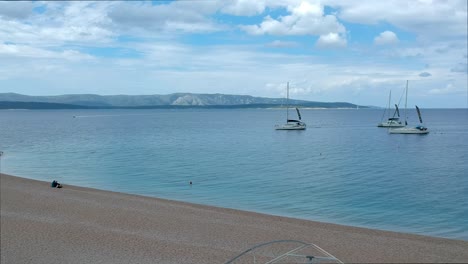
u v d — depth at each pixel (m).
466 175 36.12
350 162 44.81
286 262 13.67
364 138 78.62
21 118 190.00
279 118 188.62
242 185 31.19
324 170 38.97
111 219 19.20
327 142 70.06
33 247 15.47
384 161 45.69
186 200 25.91
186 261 14.15
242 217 19.98
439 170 39.12
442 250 15.08
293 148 59.72
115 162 43.72
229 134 87.50
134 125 124.94
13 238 16.44
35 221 18.78
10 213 20.16
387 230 19.27
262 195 27.59
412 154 52.59
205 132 93.38
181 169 39.12
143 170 38.44
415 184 31.75
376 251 14.72
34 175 35.16
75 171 37.62
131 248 15.38
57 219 19.14
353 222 21.11
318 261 12.68
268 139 75.81
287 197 26.94
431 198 26.73
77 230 17.48
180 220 19.14
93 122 146.62
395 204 25.05
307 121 154.25
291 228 18.12
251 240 16.34
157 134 86.44
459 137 80.75
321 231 17.73
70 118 190.12
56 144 63.50
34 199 23.17
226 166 41.34
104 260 14.25
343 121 153.62
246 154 51.97
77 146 60.59
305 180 33.38
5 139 72.38
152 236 16.78
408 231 19.59
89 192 25.80
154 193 28.12
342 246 15.45
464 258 13.95
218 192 28.59
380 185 31.28
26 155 49.38
